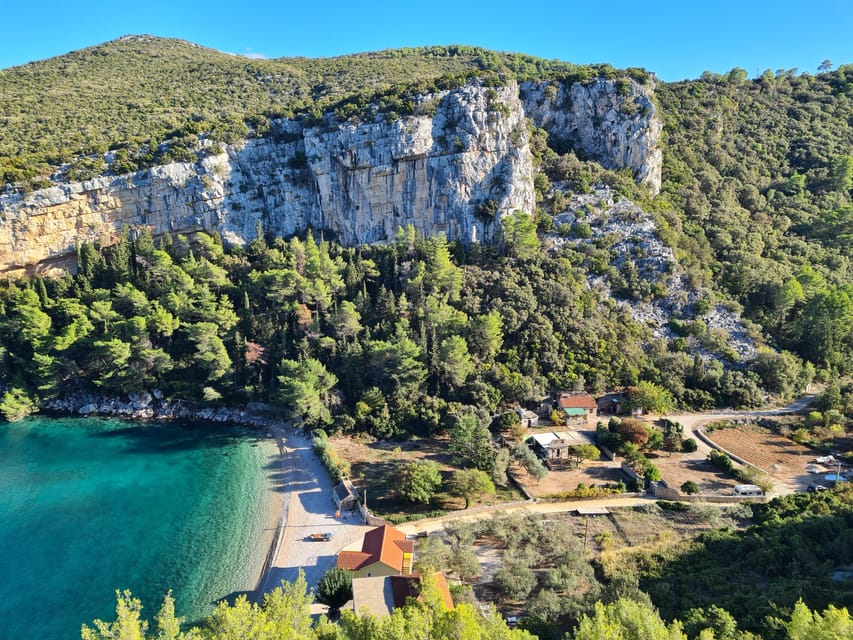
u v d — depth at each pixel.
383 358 93.19
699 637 33.53
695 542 55.12
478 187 124.75
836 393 90.94
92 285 113.12
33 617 50.91
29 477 77.50
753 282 119.00
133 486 75.06
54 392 101.88
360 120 126.19
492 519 62.59
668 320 111.06
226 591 54.72
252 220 131.00
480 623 36.03
